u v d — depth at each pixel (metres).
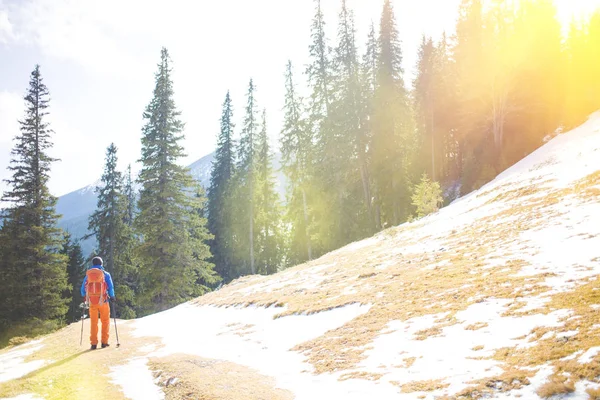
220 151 51.88
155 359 9.98
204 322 15.76
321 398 6.15
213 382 7.66
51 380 8.31
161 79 32.62
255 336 11.61
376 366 7.03
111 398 7.31
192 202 32.50
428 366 6.43
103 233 41.50
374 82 41.44
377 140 38.50
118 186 42.19
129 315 41.25
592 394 4.33
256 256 46.91
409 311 9.63
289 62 41.81
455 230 18.94
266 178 48.47
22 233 28.66
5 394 7.46
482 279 10.28
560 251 10.59
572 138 28.59
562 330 6.16
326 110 39.78
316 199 39.88
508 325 7.07
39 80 31.08
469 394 5.15
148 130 32.62
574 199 15.16
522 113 38.72
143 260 31.23
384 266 16.52
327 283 16.75
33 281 28.08
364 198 39.88
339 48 39.62
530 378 5.08
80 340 12.98
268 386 7.11
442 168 47.44
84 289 11.66
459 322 7.93
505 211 18.34
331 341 9.26
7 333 26.41
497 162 37.28
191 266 31.73
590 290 7.45
